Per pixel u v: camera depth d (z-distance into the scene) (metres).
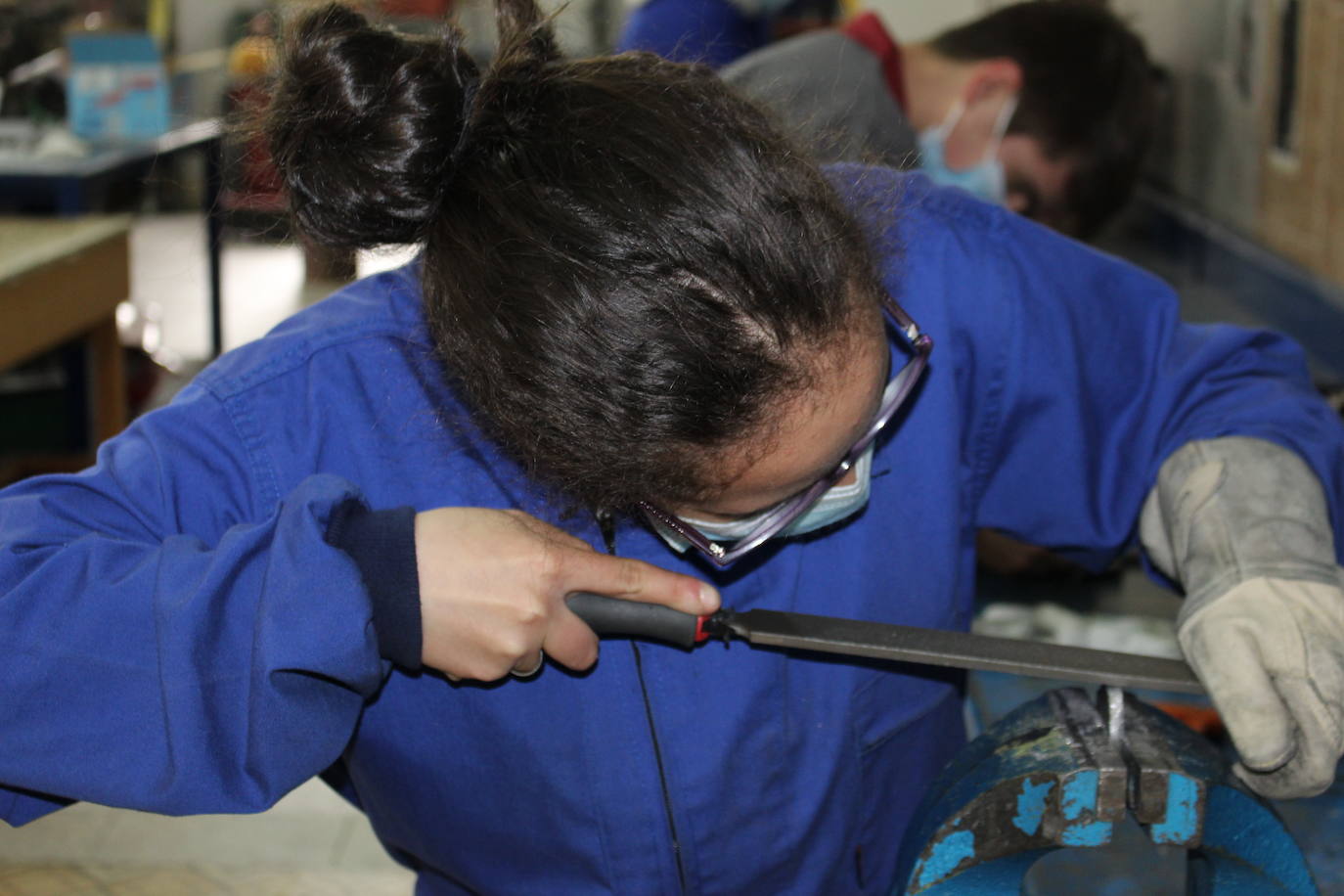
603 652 0.86
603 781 0.88
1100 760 0.75
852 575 0.92
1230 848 0.76
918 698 0.98
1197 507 0.88
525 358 0.64
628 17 1.99
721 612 0.83
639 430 0.64
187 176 4.04
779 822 0.92
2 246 2.58
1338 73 2.41
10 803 0.83
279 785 0.77
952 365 0.93
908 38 4.03
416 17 0.83
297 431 0.86
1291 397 0.94
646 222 0.62
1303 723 0.76
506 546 0.77
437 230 0.71
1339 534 0.90
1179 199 3.45
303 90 0.72
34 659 0.77
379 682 0.79
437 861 0.97
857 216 0.75
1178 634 0.84
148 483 0.83
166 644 0.75
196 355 4.32
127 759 0.77
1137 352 0.97
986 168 1.99
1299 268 2.65
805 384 0.65
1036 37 1.94
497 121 0.69
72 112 3.30
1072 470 0.97
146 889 1.92
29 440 3.01
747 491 0.70
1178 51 3.41
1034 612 1.57
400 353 0.87
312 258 0.81
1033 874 0.95
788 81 1.57
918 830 0.82
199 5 5.75
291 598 0.74
